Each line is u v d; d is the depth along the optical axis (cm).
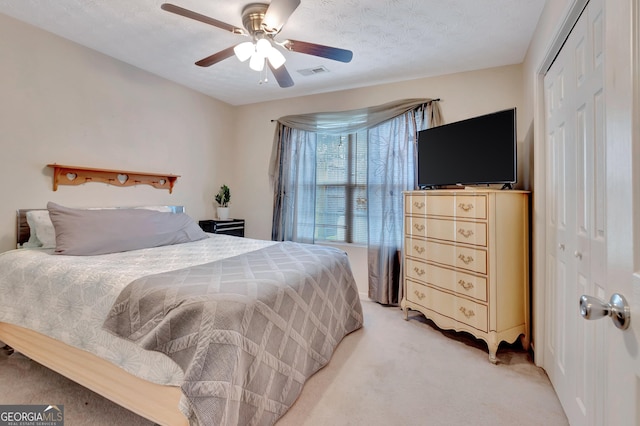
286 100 385
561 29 151
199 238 296
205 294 137
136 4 201
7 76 215
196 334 122
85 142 259
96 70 265
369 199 332
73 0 197
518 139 272
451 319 234
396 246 318
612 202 65
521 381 186
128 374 138
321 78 316
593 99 123
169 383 126
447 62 276
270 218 394
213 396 113
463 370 198
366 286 349
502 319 212
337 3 195
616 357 63
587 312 63
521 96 272
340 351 222
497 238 210
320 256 233
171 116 333
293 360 166
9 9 207
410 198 271
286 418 154
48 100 236
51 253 202
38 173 232
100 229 221
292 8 161
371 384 183
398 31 228
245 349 131
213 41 247
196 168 364
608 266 67
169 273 166
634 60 58
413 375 192
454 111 299
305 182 365
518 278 222
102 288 152
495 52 256
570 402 150
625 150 60
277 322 154
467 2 193
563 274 162
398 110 314
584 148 133
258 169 403
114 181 281
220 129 396
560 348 167
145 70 304
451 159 263
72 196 252
